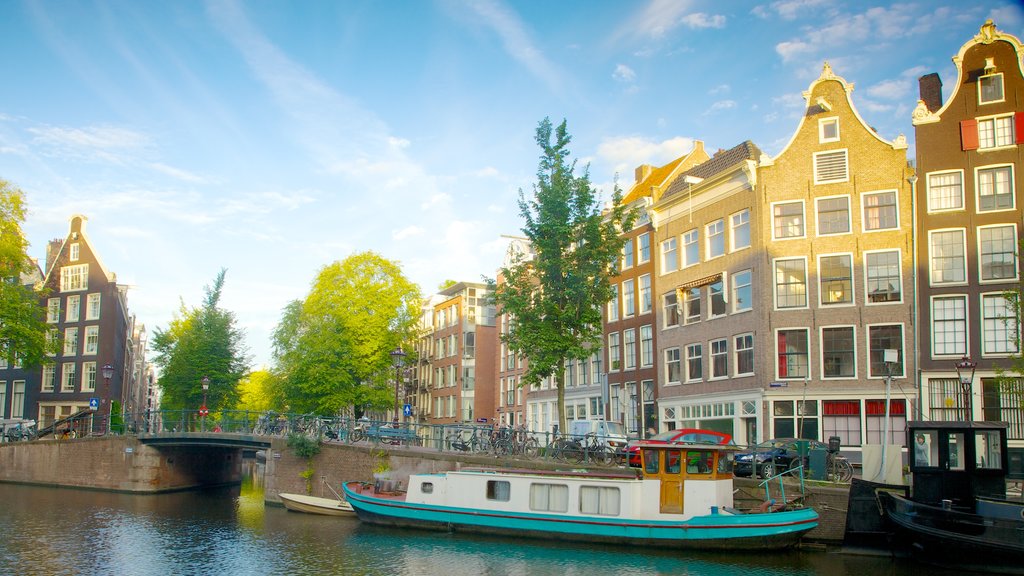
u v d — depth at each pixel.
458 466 28.33
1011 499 18.84
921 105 29.77
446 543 22.81
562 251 27.53
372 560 20.72
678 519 21.23
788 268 30.59
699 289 34.28
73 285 58.16
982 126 28.86
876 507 20.27
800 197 30.77
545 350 26.55
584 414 41.84
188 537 24.44
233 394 54.19
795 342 30.09
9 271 41.25
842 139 30.48
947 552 18.66
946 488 19.56
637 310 38.38
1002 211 28.06
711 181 33.56
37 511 31.19
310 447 31.94
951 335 28.02
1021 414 26.80
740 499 22.33
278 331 55.41
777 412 29.86
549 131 27.81
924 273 28.61
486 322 58.31
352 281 47.84
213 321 54.28
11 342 41.91
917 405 27.88
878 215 29.64
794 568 18.89
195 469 44.03
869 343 28.98
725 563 19.50
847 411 28.88
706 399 33.16
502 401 51.66
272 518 28.59
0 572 19.48
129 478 39.94
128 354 75.12
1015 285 27.47
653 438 24.55
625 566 19.53
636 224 38.88
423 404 63.75
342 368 46.78
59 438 43.44
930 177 29.17
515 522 23.19
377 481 27.89
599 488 22.25
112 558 21.20
